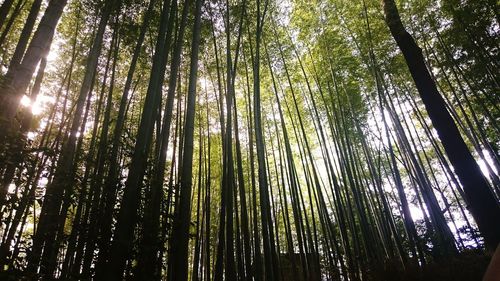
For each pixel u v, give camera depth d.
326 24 9.30
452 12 8.37
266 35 9.12
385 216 8.79
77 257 4.18
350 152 8.55
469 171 2.78
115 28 6.38
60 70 7.94
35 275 2.90
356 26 9.23
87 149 6.46
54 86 7.82
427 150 13.11
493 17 7.98
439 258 7.22
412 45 3.43
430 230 8.44
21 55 3.38
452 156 2.89
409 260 7.74
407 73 9.75
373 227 8.84
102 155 4.77
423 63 3.35
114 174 4.03
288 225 9.01
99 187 4.38
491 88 9.20
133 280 3.27
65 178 3.62
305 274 7.62
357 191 8.41
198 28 4.95
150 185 4.01
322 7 9.30
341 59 9.38
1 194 2.83
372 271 6.95
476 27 8.13
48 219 3.59
